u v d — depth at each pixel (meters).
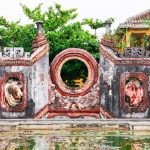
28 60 36.94
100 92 37.59
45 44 37.47
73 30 46.06
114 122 34.88
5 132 33.22
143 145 25.23
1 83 36.88
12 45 47.88
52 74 37.44
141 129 34.22
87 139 28.45
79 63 47.47
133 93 37.38
